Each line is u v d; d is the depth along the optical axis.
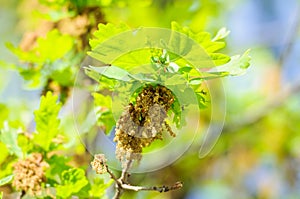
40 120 0.75
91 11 0.87
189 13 0.95
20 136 0.77
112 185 0.81
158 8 0.94
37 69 0.85
